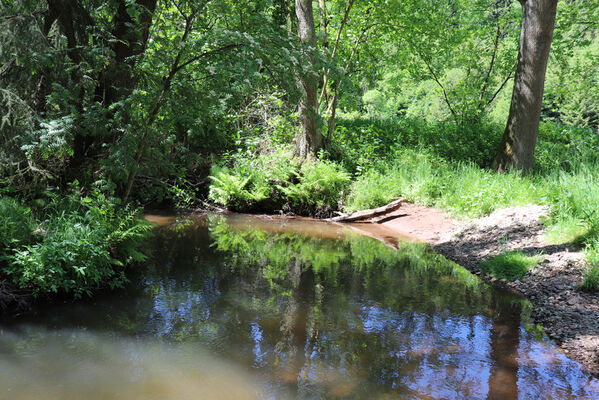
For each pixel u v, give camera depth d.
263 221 12.16
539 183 11.36
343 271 7.61
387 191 12.84
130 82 7.25
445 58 20.50
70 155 7.49
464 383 4.11
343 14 17.20
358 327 5.29
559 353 4.79
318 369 4.28
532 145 14.16
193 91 6.96
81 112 7.12
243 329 5.12
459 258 8.54
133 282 6.58
